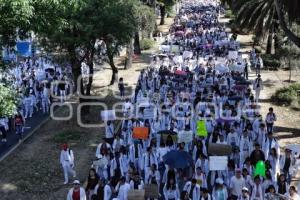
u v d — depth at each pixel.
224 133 21.88
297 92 32.78
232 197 15.98
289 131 26.48
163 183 18.81
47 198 19.53
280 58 41.59
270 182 16.75
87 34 25.88
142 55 49.84
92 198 16.41
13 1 14.76
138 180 16.61
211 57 38.84
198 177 17.25
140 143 20.98
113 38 29.03
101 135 26.83
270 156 19.08
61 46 26.95
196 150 19.91
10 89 15.96
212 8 88.56
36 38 28.67
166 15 82.69
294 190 15.48
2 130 25.33
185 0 101.31
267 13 34.22
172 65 38.53
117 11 27.48
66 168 20.66
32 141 25.97
